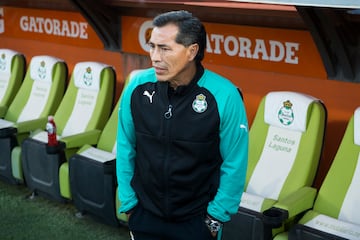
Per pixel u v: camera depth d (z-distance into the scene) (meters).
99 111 5.22
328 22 3.85
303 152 3.99
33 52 6.79
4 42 7.10
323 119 4.00
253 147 4.27
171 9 5.10
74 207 5.13
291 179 4.00
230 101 2.51
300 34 4.42
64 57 6.45
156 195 2.67
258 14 4.36
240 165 2.60
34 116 5.77
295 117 4.05
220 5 4.41
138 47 5.64
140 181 2.75
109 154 4.72
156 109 2.56
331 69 4.27
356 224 3.60
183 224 2.71
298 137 4.06
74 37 6.25
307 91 4.52
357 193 3.71
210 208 2.66
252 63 4.81
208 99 2.51
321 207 3.81
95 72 5.30
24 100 5.94
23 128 5.37
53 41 6.51
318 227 3.58
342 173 3.80
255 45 4.75
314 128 3.96
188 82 2.52
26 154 5.11
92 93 5.35
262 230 3.69
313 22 3.93
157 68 2.45
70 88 5.52
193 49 2.45
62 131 5.42
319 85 4.43
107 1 5.43
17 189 5.51
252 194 4.07
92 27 5.75
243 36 4.81
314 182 4.06
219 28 4.96
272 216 3.50
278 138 4.16
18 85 6.22
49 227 4.79
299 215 3.81
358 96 4.23
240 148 2.58
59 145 4.82
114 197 4.49
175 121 2.53
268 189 4.09
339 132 4.40
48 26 6.49
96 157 4.63
